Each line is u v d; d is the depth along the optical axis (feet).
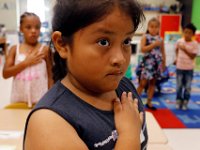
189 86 11.03
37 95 5.74
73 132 1.56
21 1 23.36
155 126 4.50
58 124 1.52
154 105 11.62
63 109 1.63
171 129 9.09
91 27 1.59
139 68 10.72
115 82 1.73
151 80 10.63
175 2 26.07
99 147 1.72
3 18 23.57
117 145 1.72
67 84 1.84
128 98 2.13
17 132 4.12
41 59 5.78
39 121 1.52
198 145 8.04
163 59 10.50
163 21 22.93
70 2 1.62
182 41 10.80
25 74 5.78
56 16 1.73
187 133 8.80
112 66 1.65
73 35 1.65
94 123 1.73
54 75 2.04
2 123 4.44
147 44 10.19
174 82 15.64
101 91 1.83
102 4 1.56
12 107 5.61
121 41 1.67
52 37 1.78
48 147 1.42
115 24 1.59
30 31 5.99
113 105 1.99
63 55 1.77
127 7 1.62
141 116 2.15
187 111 10.91
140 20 1.78
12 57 6.07
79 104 1.75
